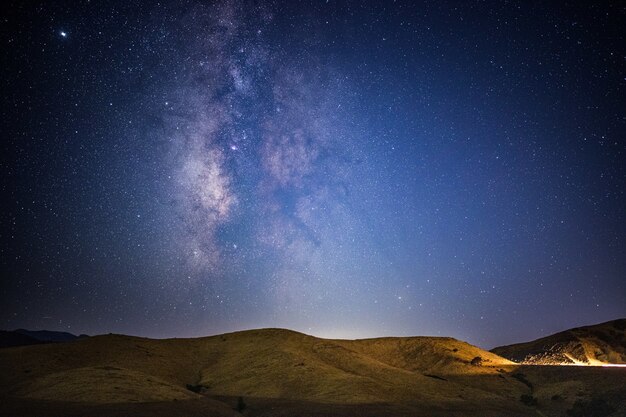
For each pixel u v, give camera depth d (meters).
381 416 47.62
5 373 58.16
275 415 47.94
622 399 57.59
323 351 74.81
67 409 41.47
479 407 55.34
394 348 89.69
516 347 100.12
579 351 89.69
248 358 71.56
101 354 68.25
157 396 47.25
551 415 56.28
